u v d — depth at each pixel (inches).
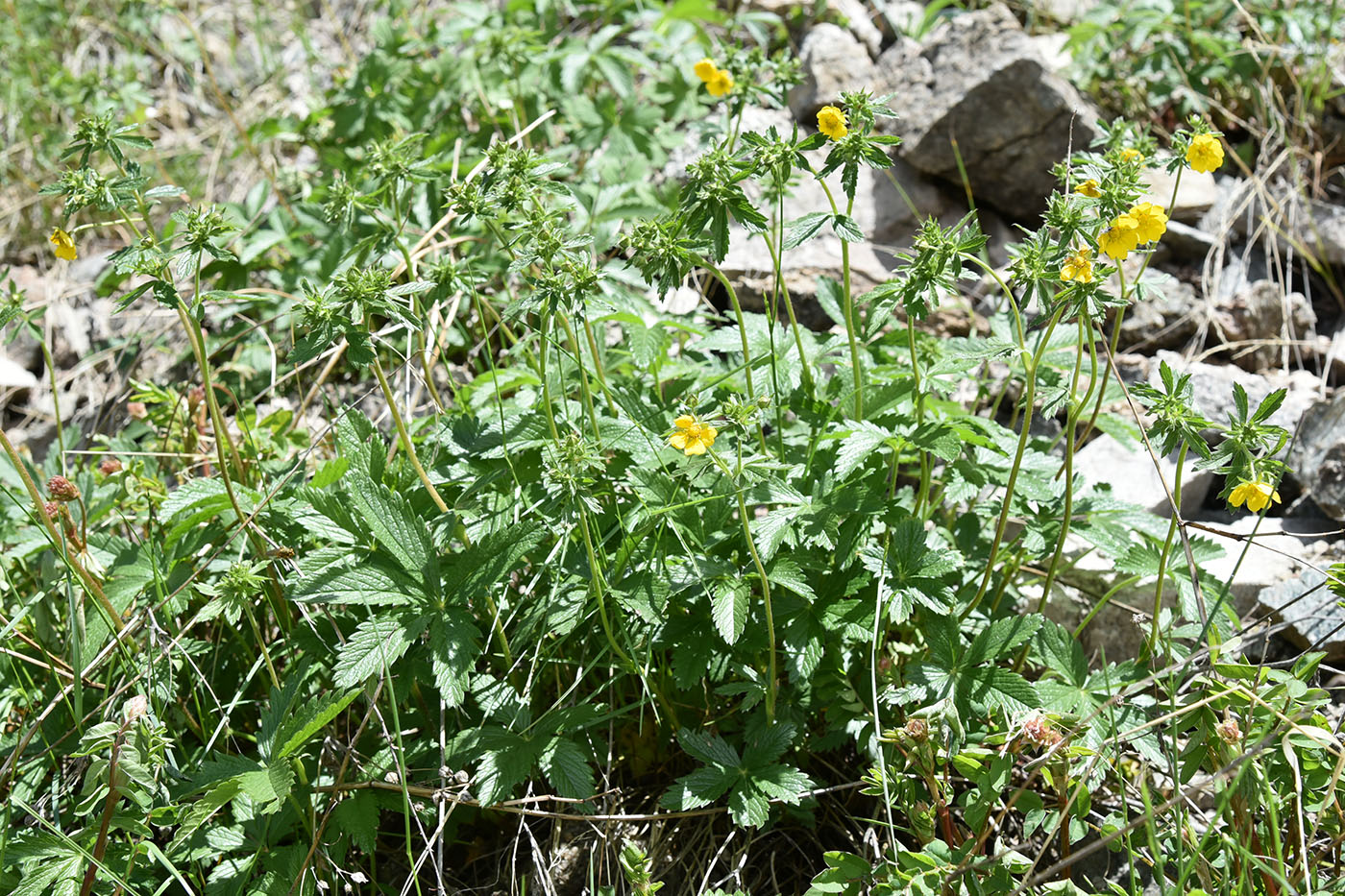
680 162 187.9
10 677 117.6
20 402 185.2
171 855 99.6
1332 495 134.3
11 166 223.3
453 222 167.5
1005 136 178.7
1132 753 107.7
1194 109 185.2
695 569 103.0
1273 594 123.9
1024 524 122.0
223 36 253.8
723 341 127.9
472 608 116.0
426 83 188.1
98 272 201.8
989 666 103.3
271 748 100.1
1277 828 84.0
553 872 109.0
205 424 156.9
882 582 104.4
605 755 108.8
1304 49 186.4
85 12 256.1
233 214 176.2
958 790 107.7
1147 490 138.1
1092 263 92.9
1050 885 86.8
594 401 126.4
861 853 106.0
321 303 94.2
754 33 198.1
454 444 118.3
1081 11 217.0
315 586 102.3
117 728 89.6
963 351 116.3
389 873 112.3
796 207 180.4
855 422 111.5
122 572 121.2
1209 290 172.1
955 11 211.8
